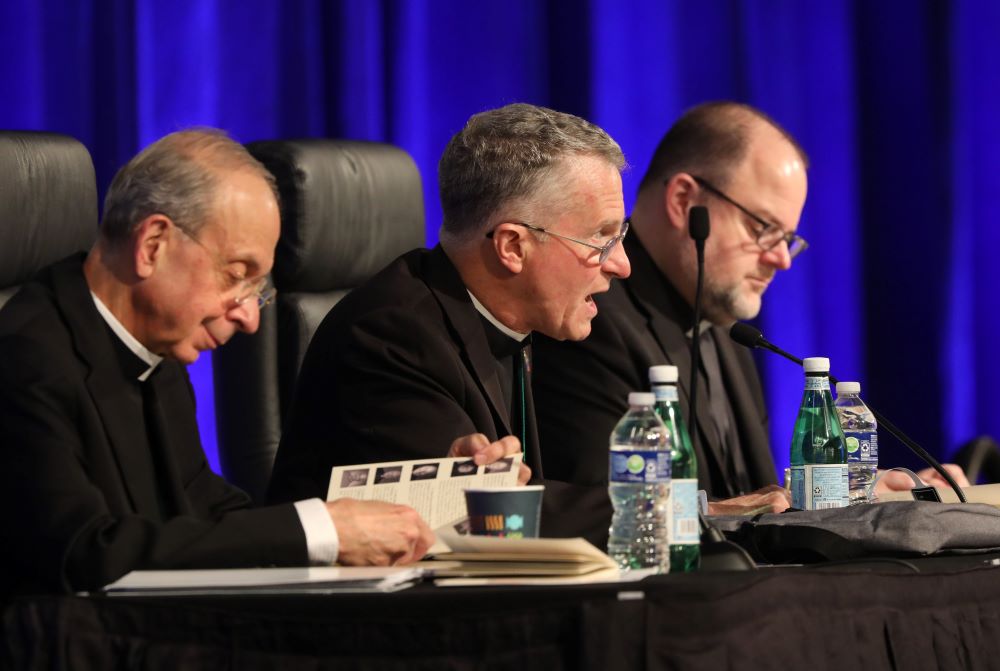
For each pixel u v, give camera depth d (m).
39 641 4.34
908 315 14.17
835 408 7.34
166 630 4.36
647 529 5.39
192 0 10.96
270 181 5.76
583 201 7.24
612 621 4.20
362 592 4.33
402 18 12.17
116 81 10.67
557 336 7.49
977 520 5.57
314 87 11.52
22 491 5.05
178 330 5.65
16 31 10.36
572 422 8.48
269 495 7.18
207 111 11.01
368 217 8.90
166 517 6.01
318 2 11.55
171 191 5.52
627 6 13.20
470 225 7.31
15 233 7.03
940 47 14.11
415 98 12.20
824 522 5.57
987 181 14.27
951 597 5.12
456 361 7.03
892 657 4.83
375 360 6.95
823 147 13.97
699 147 9.12
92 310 5.59
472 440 5.84
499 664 4.24
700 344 9.29
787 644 4.48
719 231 9.05
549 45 12.94
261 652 4.31
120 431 5.59
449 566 4.76
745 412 9.32
